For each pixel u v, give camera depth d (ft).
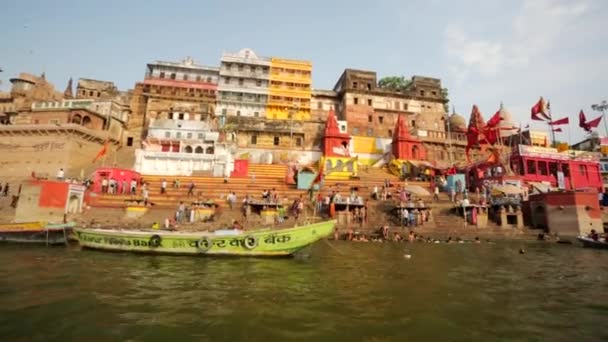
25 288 26.14
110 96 153.28
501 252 52.90
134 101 146.20
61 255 41.86
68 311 21.08
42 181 67.05
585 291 28.30
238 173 104.99
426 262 41.88
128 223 66.74
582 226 72.18
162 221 68.33
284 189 90.79
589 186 113.91
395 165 126.21
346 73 161.27
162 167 103.65
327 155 129.90
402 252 50.67
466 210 79.46
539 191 95.09
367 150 146.20
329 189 92.32
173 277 31.17
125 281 29.14
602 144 156.66
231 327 18.89
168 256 42.16
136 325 18.98
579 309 23.22
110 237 44.75
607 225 78.33
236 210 74.69
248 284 28.96
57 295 24.40
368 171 126.93
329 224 43.65
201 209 69.15
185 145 113.50
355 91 159.53
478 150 153.58
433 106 167.53
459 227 75.56
